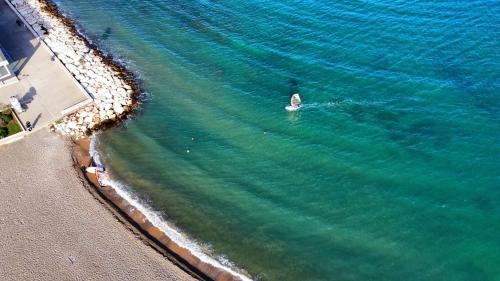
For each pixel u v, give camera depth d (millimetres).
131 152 49844
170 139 51406
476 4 64750
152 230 42438
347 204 43562
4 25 66938
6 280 38250
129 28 68562
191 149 50188
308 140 49812
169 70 60656
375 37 61531
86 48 63156
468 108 50281
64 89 55781
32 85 56219
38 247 40625
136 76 59625
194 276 38688
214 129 52344
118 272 38812
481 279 37156
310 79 56875
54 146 49844
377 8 66938
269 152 49250
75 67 59156
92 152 49625
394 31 61969
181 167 48344
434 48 58281
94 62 60781
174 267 39250
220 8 72312
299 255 40219
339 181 45625
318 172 46719
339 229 41688
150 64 61625
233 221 43250
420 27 61938
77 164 48188
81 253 40156
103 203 44438
